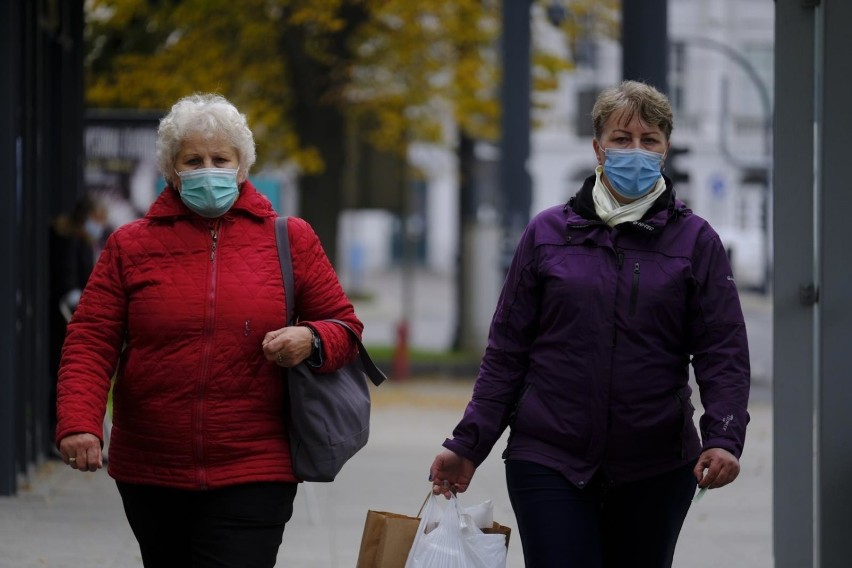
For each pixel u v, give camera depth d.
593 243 12.62
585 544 12.38
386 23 62.06
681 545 23.38
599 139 12.91
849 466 16.34
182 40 59.03
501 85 52.75
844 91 16.39
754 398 54.38
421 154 83.81
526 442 12.71
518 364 13.02
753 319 95.19
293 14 57.84
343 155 62.00
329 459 12.34
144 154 45.25
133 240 12.30
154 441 12.08
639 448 12.50
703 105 125.50
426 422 43.09
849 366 16.34
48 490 26.48
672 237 12.65
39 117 28.88
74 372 12.17
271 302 12.25
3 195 24.50
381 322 102.62
